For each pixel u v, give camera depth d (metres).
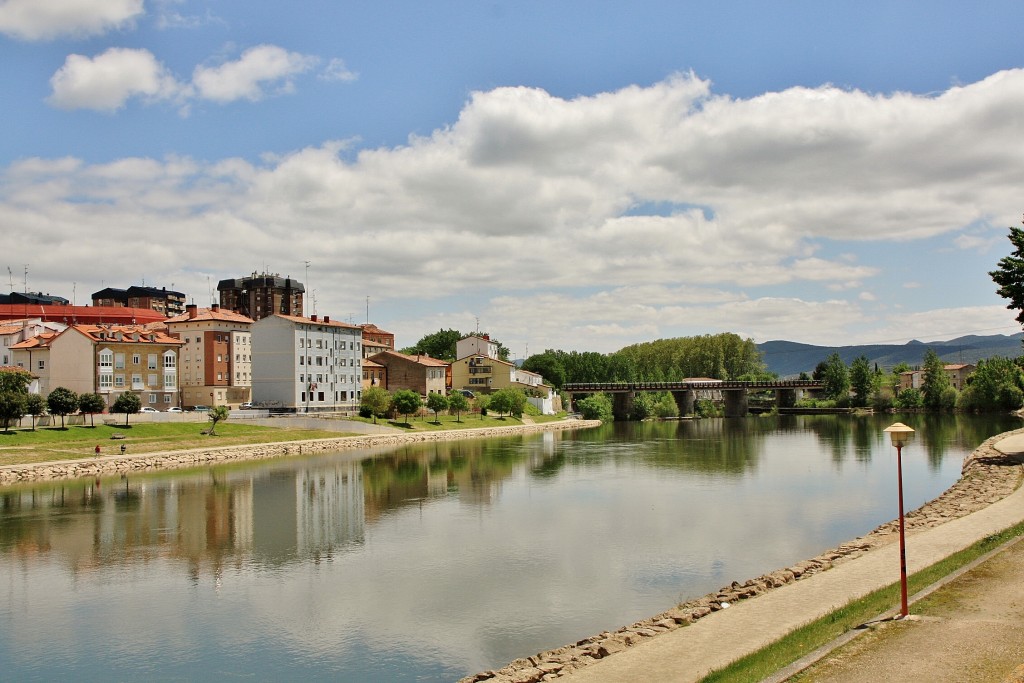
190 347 178.50
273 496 83.62
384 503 78.88
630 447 137.62
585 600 45.09
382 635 40.44
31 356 150.50
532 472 102.75
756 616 30.45
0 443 106.25
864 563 38.12
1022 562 35.25
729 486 87.00
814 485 86.62
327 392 176.88
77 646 39.53
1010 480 67.06
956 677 22.20
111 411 133.75
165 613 44.41
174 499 81.69
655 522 66.69
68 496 83.62
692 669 25.00
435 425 173.62
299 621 42.75
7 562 55.62
